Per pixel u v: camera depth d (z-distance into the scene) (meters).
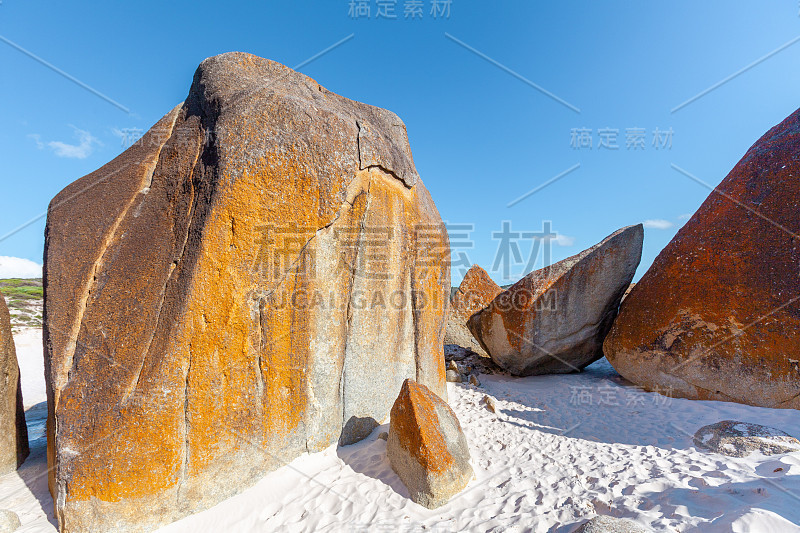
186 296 3.23
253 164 3.53
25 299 18.72
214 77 3.93
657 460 3.69
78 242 3.69
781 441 3.64
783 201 4.97
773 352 4.69
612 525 2.48
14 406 4.11
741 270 5.07
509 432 4.75
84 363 3.25
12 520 3.02
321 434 3.95
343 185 4.06
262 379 3.57
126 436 3.00
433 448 3.39
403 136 5.27
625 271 6.87
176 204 3.62
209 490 3.26
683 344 5.39
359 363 4.32
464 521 3.04
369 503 3.31
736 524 2.23
